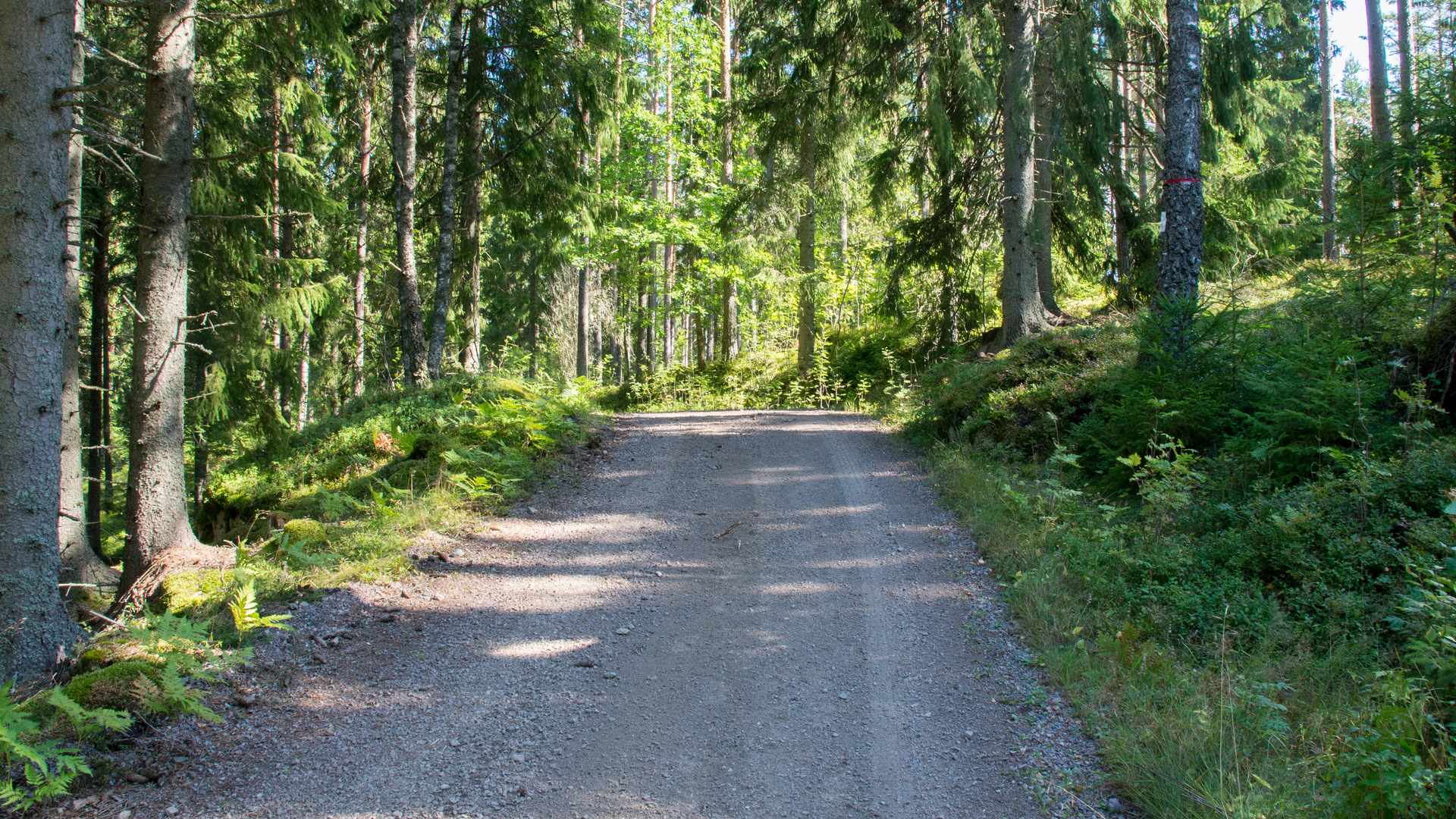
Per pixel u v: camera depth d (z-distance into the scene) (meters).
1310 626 5.41
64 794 4.09
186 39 8.70
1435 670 4.55
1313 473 7.25
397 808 4.14
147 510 8.55
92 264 15.56
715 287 25.42
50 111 5.86
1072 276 19.80
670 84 24.72
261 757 4.54
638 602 6.91
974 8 14.98
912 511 9.16
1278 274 15.41
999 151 16.67
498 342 34.03
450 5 16.78
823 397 19.55
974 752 4.60
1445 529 5.45
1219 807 3.70
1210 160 16.20
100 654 5.55
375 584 7.04
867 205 19.75
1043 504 8.31
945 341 18.44
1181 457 7.32
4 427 5.68
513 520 9.16
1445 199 8.62
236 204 13.74
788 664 5.78
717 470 11.41
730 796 4.28
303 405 24.80
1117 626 5.74
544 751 4.69
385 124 21.58
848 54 16.97
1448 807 3.32
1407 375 7.61
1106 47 15.80
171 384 8.72
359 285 22.78
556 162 17.27
